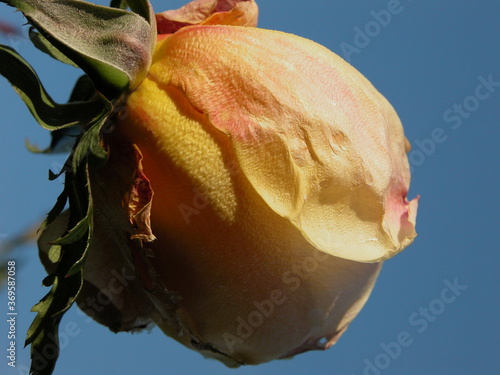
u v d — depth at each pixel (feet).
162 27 0.76
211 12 0.77
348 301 0.73
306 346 0.75
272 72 0.70
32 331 0.67
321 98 0.70
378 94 0.75
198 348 0.73
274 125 0.69
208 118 0.69
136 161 0.69
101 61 0.68
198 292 0.71
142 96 0.70
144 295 0.75
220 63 0.70
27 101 0.70
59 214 0.70
